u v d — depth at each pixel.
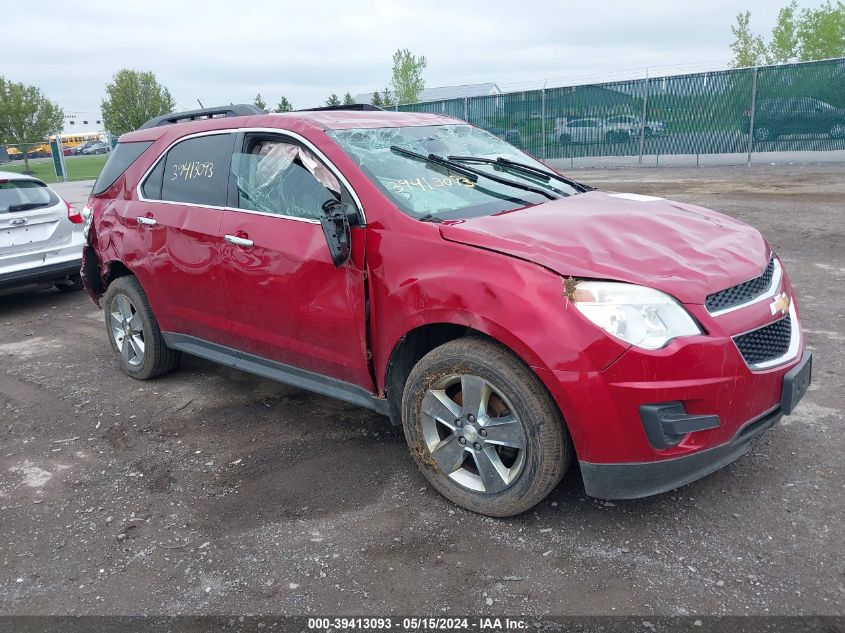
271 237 3.69
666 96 19.42
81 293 8.59
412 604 2.59
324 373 3.69
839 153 17.56
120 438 4.20
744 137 18.58
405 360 3.35
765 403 2.80
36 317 7.47
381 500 3.31
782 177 14.80
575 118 21.03
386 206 3.25
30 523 3.30
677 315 2.60
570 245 2.85
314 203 3.58
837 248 7.90
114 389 5.04
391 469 3.61
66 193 21.75
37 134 44.94
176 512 3.32
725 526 2.92
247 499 3.40
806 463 3.37
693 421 2.62
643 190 14.06
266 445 3.98
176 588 2.76
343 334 3.44
